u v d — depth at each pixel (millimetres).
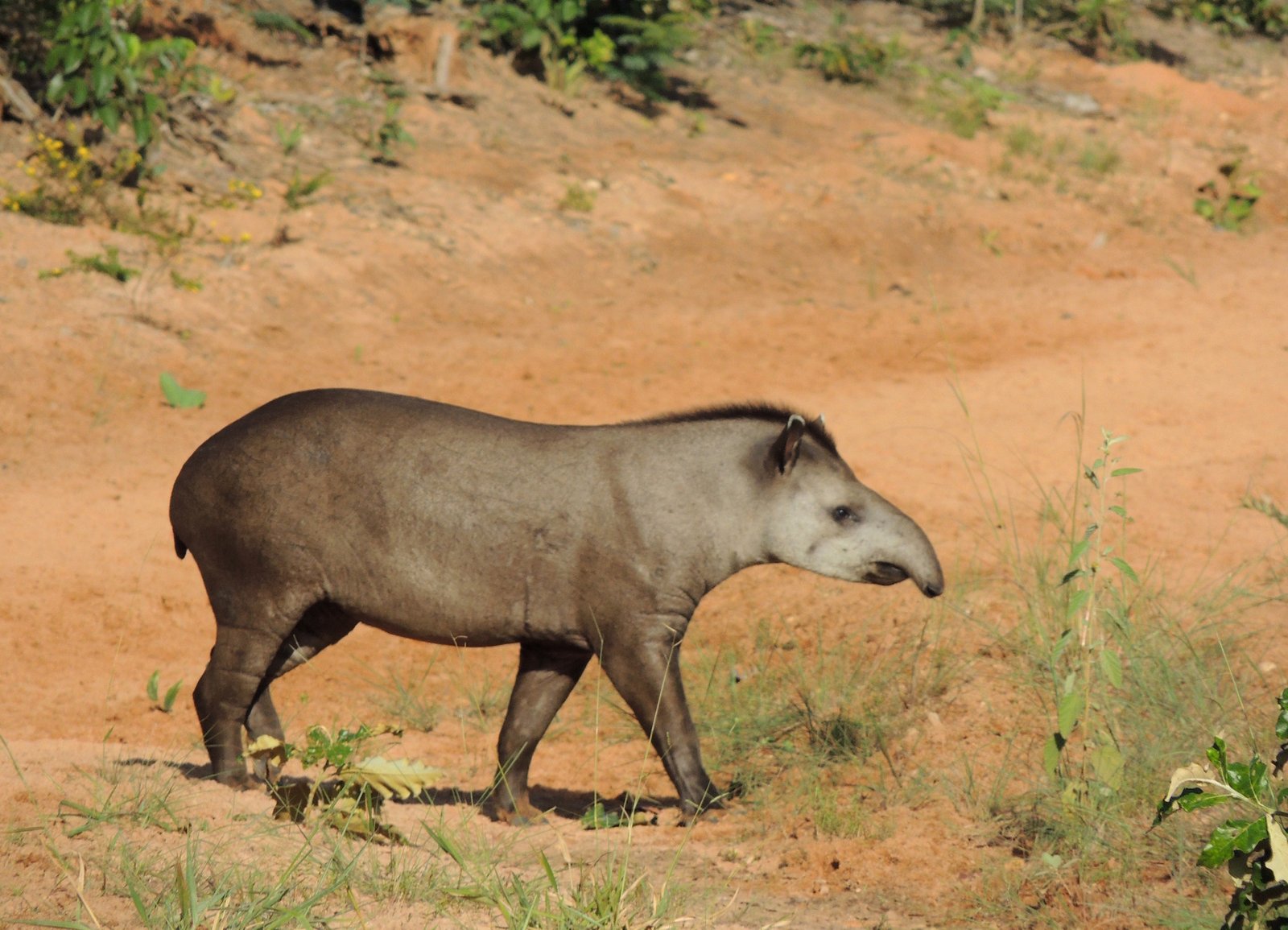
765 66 46438
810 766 11719
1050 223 38125
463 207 32094
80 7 28688
